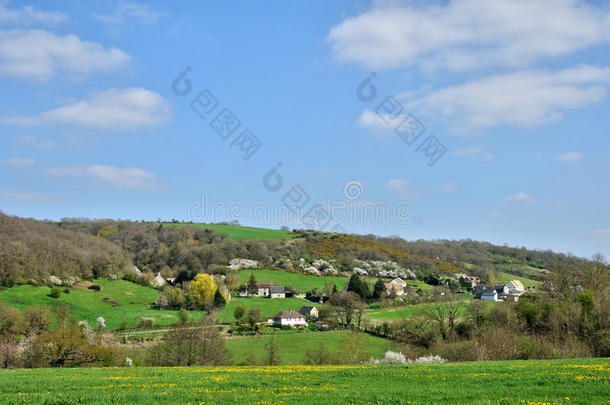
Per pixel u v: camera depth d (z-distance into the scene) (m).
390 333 92.50
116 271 149.88
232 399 20.19
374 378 26.53
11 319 76.44
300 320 120.88
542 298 80.06
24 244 127.88
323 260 184.62
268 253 186.00
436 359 46.16
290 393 21.47
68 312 89.75
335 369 32.91
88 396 21.16
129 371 34.50
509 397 18.80
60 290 117.62
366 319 105.38
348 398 19.61
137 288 144.50
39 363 47.50
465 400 18.67
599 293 68.12
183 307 127.06
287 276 169.12
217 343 61.03
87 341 53.12
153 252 178.75
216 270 167.25
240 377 28.61
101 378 28.97
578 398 18.20
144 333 91.88
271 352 74.44
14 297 108.06
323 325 109.81
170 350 59.12
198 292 129.38
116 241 183.38
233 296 152.75
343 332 100.06
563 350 50.19
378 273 179.25
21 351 49.19
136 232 192.25
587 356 50.31
